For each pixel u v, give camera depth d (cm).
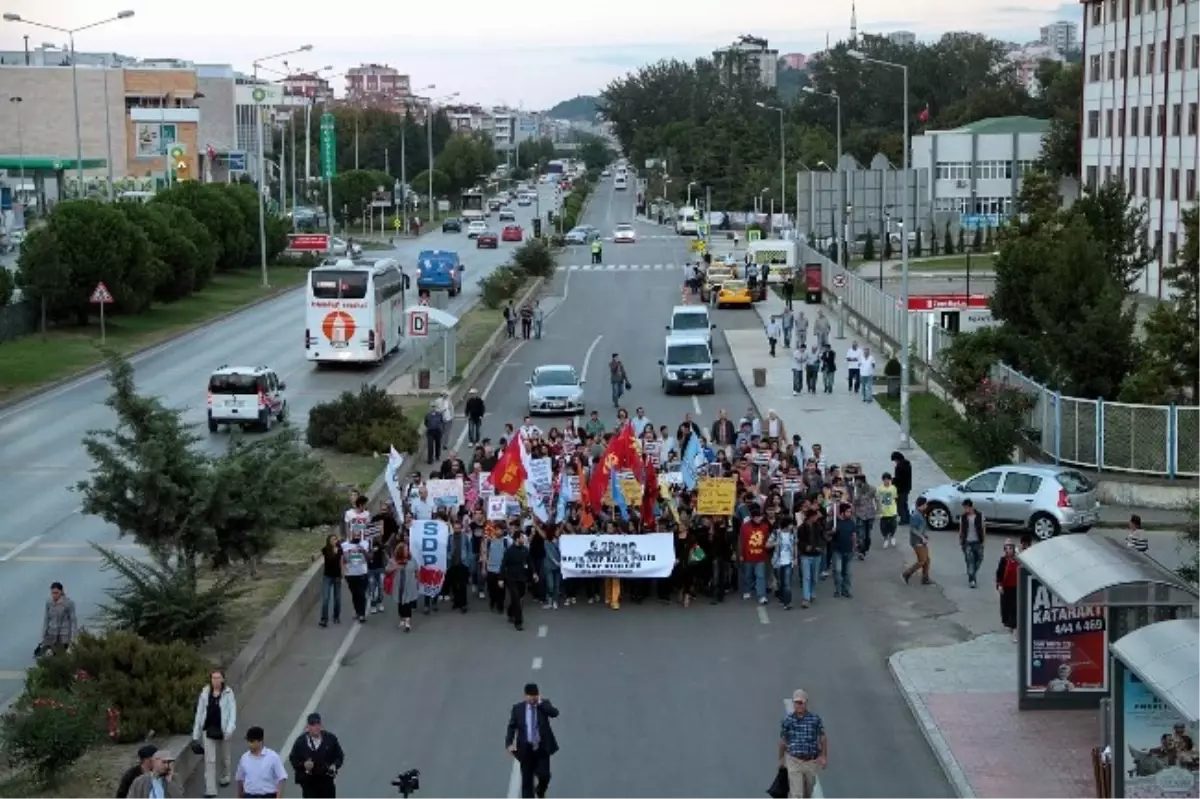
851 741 2269
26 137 17662
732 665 2664
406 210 17475
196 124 17438
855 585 3188
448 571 3038
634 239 14525
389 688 2552
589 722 2369
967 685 2486
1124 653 1725
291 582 3109
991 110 18262
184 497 2616
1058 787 2030
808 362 5703
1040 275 4812
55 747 1961
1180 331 4050
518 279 9625
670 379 5766
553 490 3228
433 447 4578
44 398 5650
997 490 3572
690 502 3225
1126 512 3741
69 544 3516
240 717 2402
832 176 10938
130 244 7531
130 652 2327
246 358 6756
